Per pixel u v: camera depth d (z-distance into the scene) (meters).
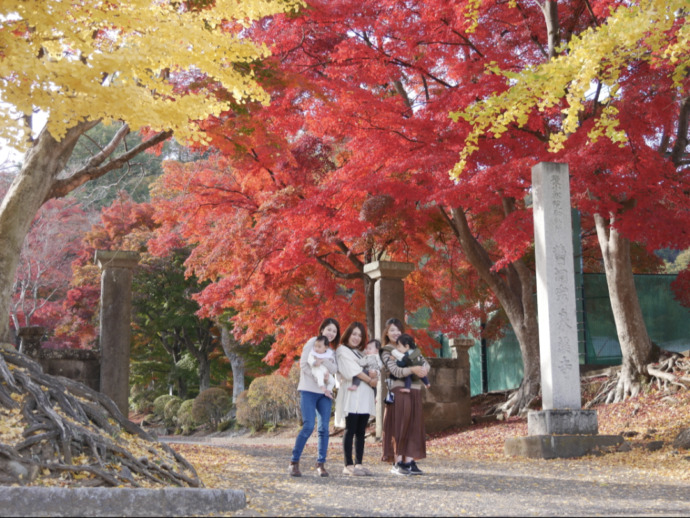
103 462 4.90
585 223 18.38
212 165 17.38
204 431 26.56
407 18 13.11
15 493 3.82
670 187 11.18
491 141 11.21
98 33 6.04
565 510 4.52
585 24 13.28
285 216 13.31
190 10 6.81
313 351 6.75
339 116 11.98
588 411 9.10
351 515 4.27
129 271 10.95
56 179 7.43
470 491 5.56
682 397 11.91
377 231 13.95
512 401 15.53
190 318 29.05
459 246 18.78
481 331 20.17
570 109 5.87
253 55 5.77
